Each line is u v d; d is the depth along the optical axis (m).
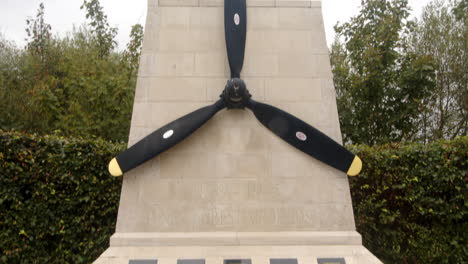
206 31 5.77
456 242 6.34
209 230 5.11
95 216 7.09
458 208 6.34
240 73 5.61
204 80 5.59
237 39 5.51
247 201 5.22
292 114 5.55
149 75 5.59
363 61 11.07
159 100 5.51
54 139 6.71
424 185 6.68
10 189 6.12
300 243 5.01
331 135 5.51
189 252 4.84
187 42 5.72
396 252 6.95
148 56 5.66
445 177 6.39
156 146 5.17
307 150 5.33
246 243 4.97
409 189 6.80
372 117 11.20
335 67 12.60
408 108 10.61
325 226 5.18
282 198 5.25
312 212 5.22
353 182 7.38
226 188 5.25
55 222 6.57
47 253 6.52
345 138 11.78
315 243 5.02
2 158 6.09
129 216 5.14
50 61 14.67
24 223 6.26
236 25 5.56
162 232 5.09
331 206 5.24
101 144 7.31
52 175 6.53
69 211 6.75
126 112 11.52
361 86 11.05
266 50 5.73
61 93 11.92
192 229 5.11
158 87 5.55
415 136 12.44
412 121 11.81
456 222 6.42
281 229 5.14
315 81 5.67
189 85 5.57
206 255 4.80
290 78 5.66
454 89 12.89
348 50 11.72
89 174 6.93
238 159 5.35
